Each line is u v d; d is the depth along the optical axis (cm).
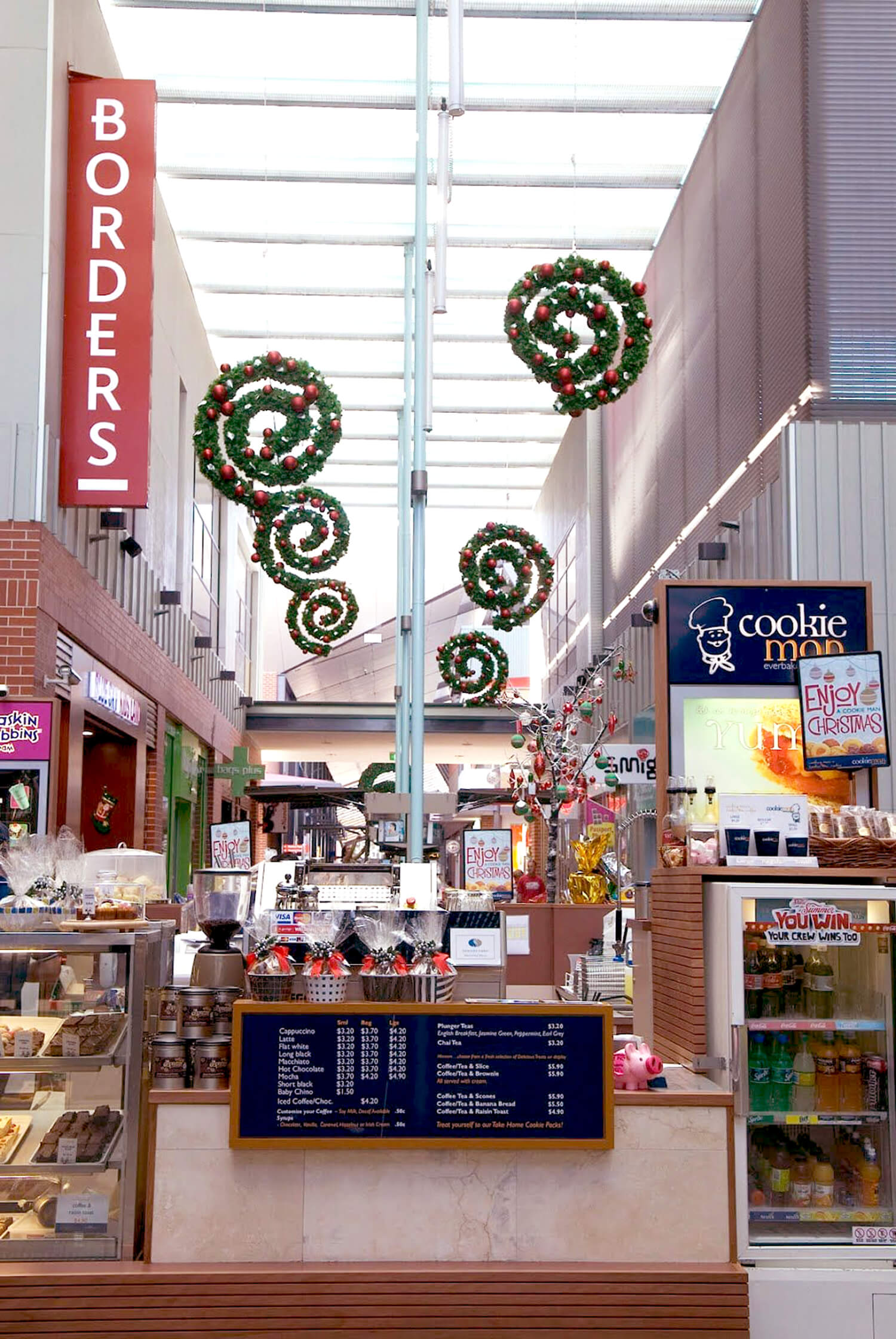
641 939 534
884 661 935
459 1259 384
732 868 439
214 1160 382
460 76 796
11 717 791
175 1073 389
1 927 392
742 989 412
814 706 500
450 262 1762
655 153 1480
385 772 2173
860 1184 427
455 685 1435
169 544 1536
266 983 390
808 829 452
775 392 1048
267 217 1650
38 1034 386
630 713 1669
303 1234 382
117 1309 366
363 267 1805
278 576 1250
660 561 1508
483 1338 373
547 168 1497
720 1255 391
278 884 629
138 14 1266
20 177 870
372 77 1366
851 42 1000
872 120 994
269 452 934
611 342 747
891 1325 402
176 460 1589
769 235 1075
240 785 2134
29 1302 365
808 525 951
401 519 1781
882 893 421
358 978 412
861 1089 429
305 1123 380
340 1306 371
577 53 1302
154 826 1448
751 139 1143
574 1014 388
